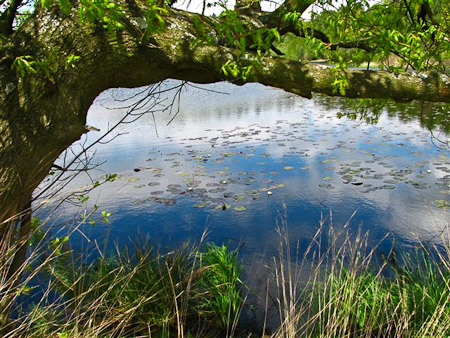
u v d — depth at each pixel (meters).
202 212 4.68
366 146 7.41
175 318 2.77
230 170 6.21
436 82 1.36
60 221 4.42
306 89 1.42
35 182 1.45
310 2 1.42
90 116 11.54
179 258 3.16
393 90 1.38
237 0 1.70
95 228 4.30
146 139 8.59
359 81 1.39
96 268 3.05
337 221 4.33
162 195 5.20
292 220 4.39
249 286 3.18
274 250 3.76
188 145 7.94
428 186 5.20
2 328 1.70
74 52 1.32
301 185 5.43
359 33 1.52
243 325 2.77
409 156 6.63
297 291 3.04
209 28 1.42
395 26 1.52
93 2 0.94
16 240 1.73
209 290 3.05
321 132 8.92
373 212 4.52
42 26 1.32
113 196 5.21
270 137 8.55
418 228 4.08
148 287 2.79
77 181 5.77
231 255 3.32
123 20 1.34
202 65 1.41
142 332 2.60
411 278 2.85
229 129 9.68
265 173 6.02
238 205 4.84
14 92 1.29
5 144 1.29
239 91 18.67
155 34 1.37
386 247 3.72
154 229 4.29
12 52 1.31
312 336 2.46
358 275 2.94
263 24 1.59
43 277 2.94
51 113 1.33
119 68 1.40
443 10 1.47
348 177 5.65
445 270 2.92
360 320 2.58
